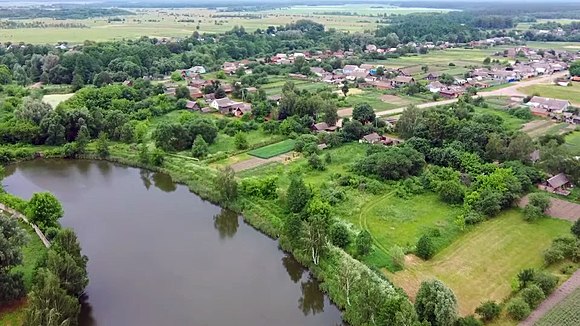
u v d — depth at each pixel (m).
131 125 192.38
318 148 172.38
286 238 115.44
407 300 83.62
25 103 198.12
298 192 124.19
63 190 151.00
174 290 101.50
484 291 94.00
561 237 106.88
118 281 103.81
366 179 143.75
